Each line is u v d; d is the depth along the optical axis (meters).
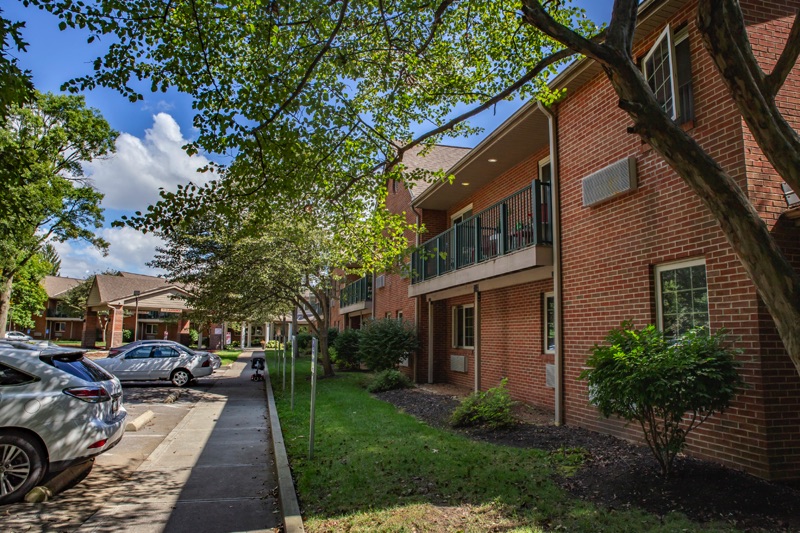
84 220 30.17
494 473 5.95
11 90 4.73
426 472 6.05
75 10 5.83
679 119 7.02
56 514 5.13
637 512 4.59
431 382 16.77
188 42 6.71
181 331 46.03
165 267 18.30
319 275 18.66
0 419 5.43
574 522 4.40
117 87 6.47
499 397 9.02
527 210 10.86
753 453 5.68
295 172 7.36
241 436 9.27
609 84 8.50
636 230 7.71
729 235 3.69
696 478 5.42
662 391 5.14
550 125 10.00
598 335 8.45
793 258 5.98
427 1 7.76
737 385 5.33
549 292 11.17
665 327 7.26
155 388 17.28
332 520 4.64
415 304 17.84
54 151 27.19
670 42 7.11
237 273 17.16
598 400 5.93
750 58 3.87
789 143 3.75
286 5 6.44
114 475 6.64
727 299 6.15
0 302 29.64
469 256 12.79
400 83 8.42
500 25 8.29
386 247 10.61
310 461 6.75
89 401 5.91
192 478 6.54
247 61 7.19
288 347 41.72
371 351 16.80
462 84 8.62
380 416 10.23
